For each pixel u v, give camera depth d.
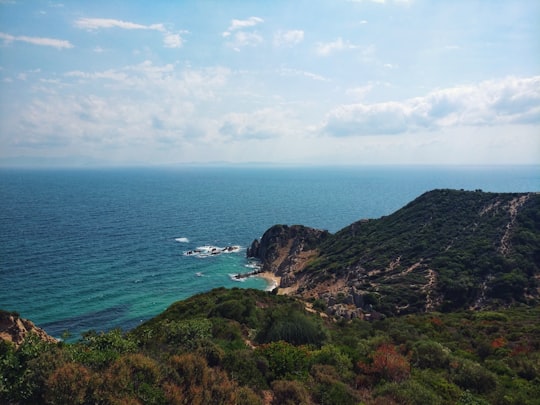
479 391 20.70
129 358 14.08
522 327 37.31
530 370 23.39
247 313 36.16
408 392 17.39
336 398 16.16
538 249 66.06
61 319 60.12
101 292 72.44
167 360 15.36
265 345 21.33
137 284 79.00
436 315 48.59
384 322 41.53
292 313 31.53
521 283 59.56
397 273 70.19
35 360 13.48
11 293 68.44
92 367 14.19
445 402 17.92
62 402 12.12
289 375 17.58
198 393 13.86
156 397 12.94
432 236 80.00
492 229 75.06
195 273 90.06
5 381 12.80
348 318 54.91
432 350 24.84
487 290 60.25
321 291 75.44
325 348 21.75
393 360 20.59
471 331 37.22
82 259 92.56
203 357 16.47
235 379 16.02
